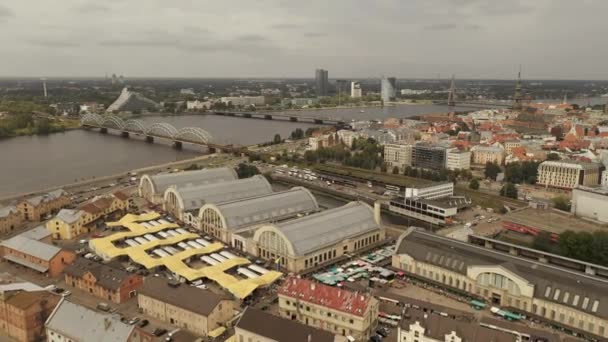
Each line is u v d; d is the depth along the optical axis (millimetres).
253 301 199000
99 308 189875
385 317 183375
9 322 170750
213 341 165875
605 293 175875
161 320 182125
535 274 193000
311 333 149125
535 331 167250
